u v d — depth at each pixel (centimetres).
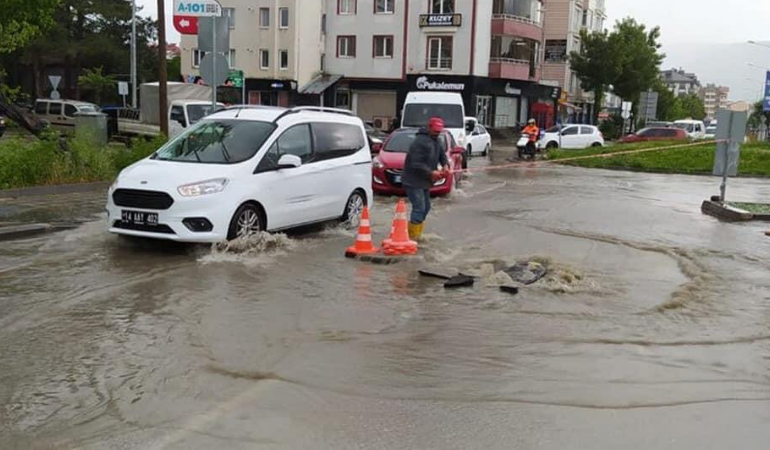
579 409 491
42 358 557
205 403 483
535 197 1739
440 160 1079
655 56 6047
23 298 713
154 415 463
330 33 5453
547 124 5978
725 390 533
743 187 2194
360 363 565
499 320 688
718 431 463
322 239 1075
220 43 1391
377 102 5400
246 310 695
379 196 1658
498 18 5100
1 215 1178
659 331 669
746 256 1054
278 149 1041
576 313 718
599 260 989
